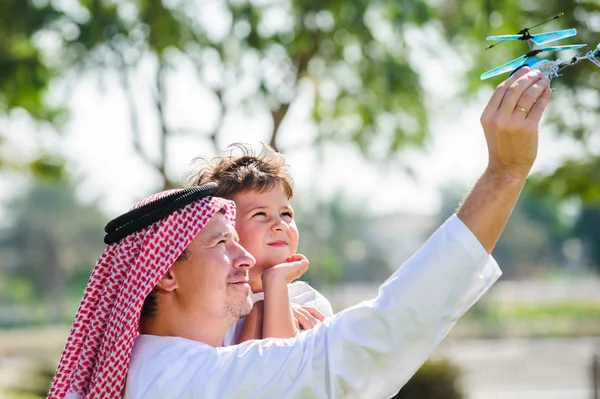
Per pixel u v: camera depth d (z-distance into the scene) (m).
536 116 2.72
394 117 15.44
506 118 2.71
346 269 100.81
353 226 103.69
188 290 3.18
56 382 3.35
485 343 42.72
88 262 90.44
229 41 13.39
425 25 13.11
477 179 2.87
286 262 3.67
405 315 2.77
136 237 3.23
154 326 3.24
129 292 3.14
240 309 3.22
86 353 3.30
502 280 90.88
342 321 2.88
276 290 3.41
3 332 53.91
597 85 11.52
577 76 11.09
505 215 2.79
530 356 33.97
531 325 49.94
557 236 99.25
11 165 16.67
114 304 3.21
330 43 13.43
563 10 11.06
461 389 14.48
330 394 2.82
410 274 2.79
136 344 3.22
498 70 2.89
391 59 13.95
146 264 3.13
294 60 13.82
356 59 13.79
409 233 106.12
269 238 3.65
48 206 89.75
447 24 13.18
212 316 3.19
